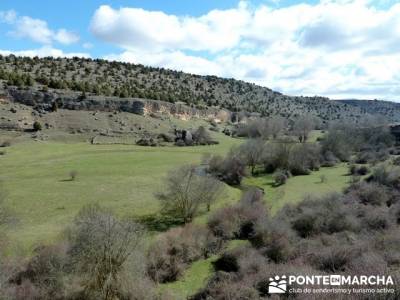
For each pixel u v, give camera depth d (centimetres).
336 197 3791
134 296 2155
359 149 8444
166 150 8194
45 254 2269
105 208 3638
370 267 2036
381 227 3195
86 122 10481
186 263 2741
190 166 4350
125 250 2189
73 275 2156
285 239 2786
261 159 6675
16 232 2978
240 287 2109
